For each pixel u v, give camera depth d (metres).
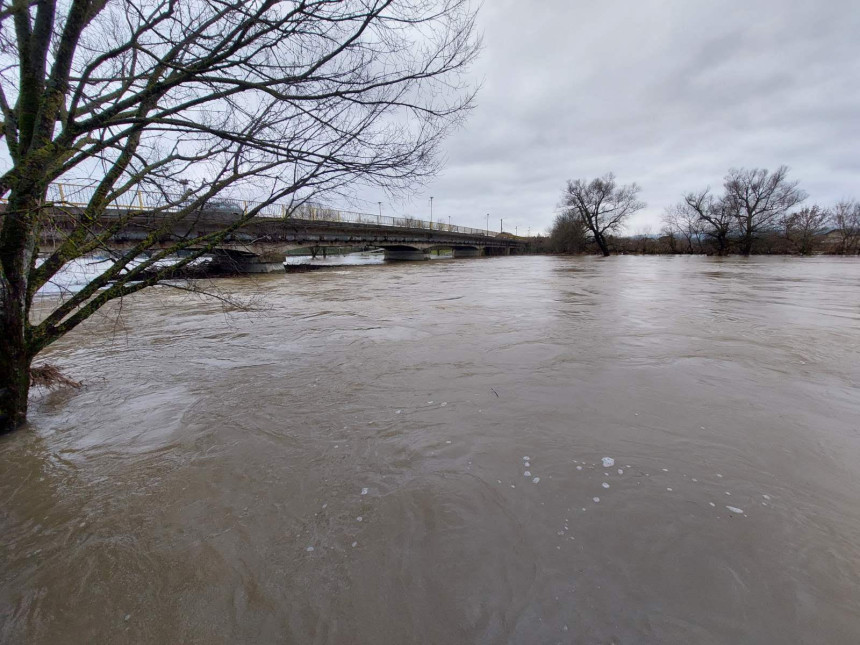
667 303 10.24
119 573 2.01
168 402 4.24
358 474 2.78
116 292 3.90
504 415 3.62
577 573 1.88
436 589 1.83
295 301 11.83
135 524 2.37
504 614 1.69
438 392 4.25
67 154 3.17
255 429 3.53
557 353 5.58
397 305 10.67
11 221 3.10
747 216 42.78
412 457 2.96
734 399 3.90
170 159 3.94
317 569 1.98
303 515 2.38
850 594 1.72
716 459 2.82
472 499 2.45
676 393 4.07
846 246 44.69
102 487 2.75
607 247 53.06
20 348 3.62
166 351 6.31
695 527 2.15
